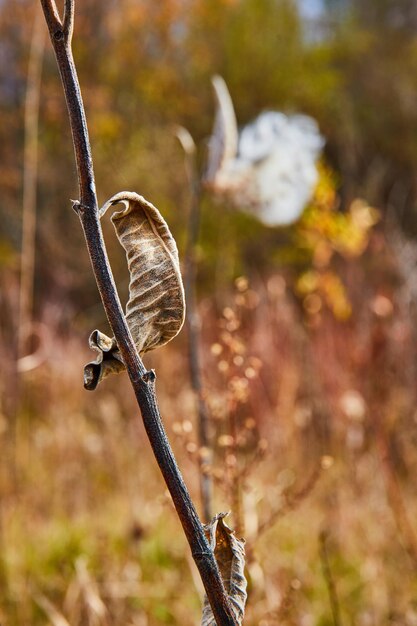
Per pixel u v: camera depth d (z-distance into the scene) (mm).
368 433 4637
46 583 3506
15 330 5719
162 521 4160
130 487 4480
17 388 4871
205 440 2191
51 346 6145
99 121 12039
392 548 3666
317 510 4078
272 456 4430
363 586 3443
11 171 10414
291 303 6586
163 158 12250
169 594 3352
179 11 14055
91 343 834
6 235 10344
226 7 15469
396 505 3555
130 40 13555
